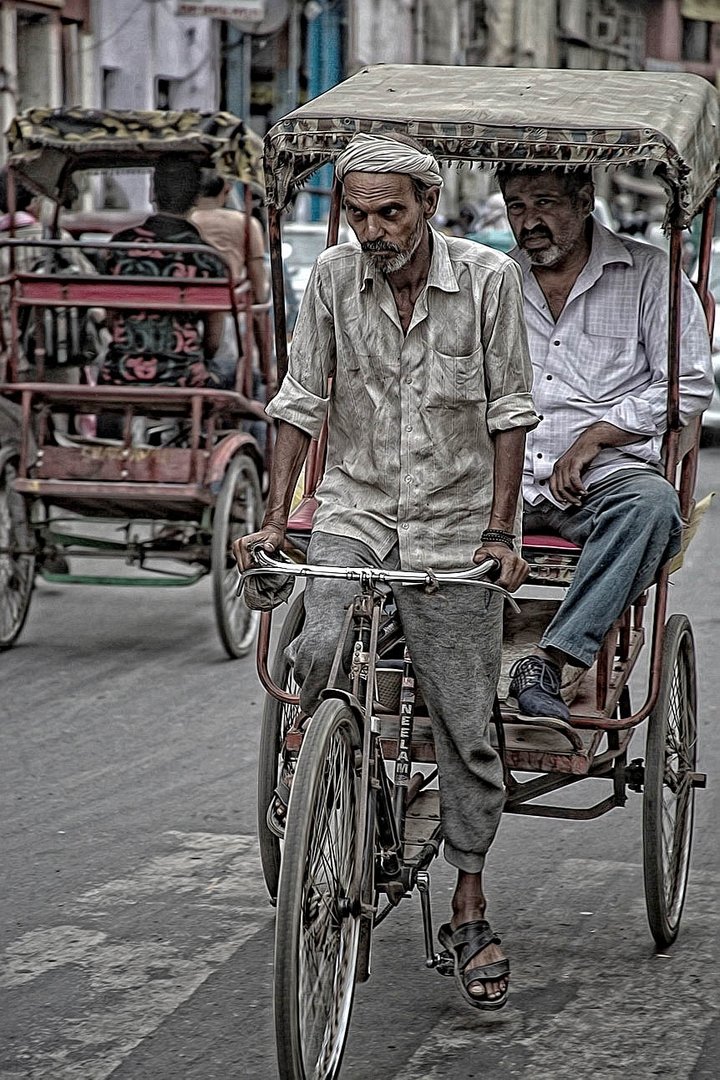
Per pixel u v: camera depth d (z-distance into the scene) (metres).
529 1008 6.13
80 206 27.36
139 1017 6.03
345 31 40.34
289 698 6.09
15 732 9.78
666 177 6.25
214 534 11.47
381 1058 5.72
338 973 5.46
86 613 13.14
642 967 6.52
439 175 5.54
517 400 5.80
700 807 8.50
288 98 38.09
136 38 30.62
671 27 55.66
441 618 5.84
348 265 5.80
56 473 11.62
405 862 5.85
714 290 22.59
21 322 12.43
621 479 6.74
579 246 7.25
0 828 8.10
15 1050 5.75
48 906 7.10
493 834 6.04
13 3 26.45
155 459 11.55
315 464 7.05
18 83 27.58
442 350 5.75
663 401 6.96
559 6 50.94
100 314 12.60
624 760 6.58
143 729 9.88
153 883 7.39
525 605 7.12
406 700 6.00
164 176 12.21
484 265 5.71
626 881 7.48
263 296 12.91
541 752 6.16
